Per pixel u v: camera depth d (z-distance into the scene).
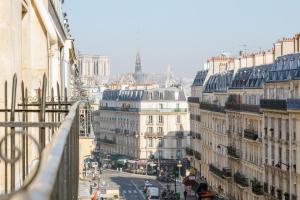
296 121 57.34
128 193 119.81
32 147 13.36
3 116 10.63
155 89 150.88
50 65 19.45
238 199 79.00
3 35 10.78
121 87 178.62
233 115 81.44
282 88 63.31
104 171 158.12
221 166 89.31
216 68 105.94
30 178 3.43
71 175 6.95
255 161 71.00
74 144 8.41
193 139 113.38
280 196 60.88
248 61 84.25
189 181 109.38
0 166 10.17
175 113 149.25
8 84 10.77
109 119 174.25
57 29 24.66
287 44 71.88
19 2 12.52
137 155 151.50
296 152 57.31
